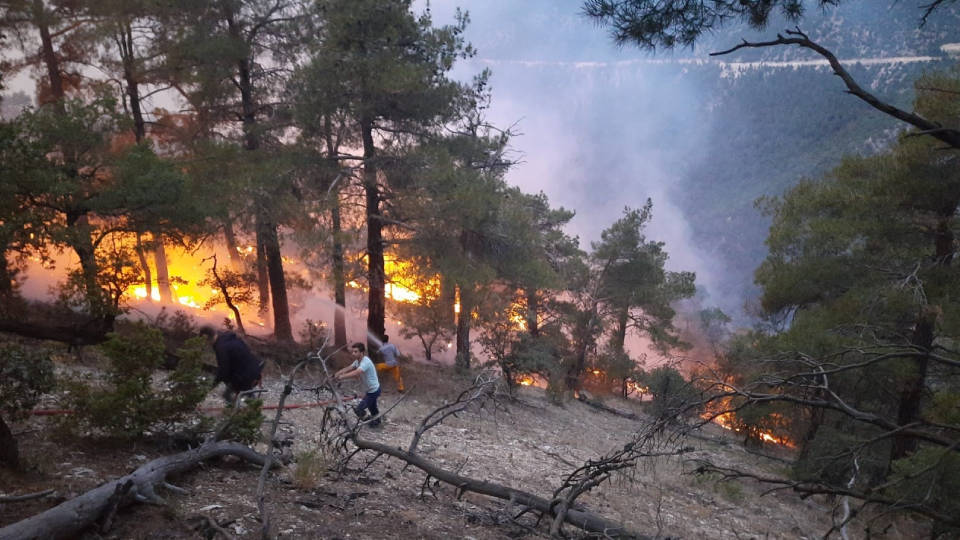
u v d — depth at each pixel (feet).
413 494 23.79
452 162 58.44
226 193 50.42
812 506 47.91
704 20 19.75
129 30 59.57
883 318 48.88
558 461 41.93
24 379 19.25
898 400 51.01
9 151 27.58
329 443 25.25
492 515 22.48
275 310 64.13
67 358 38.73
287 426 32.30
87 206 36.42
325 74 54.34
